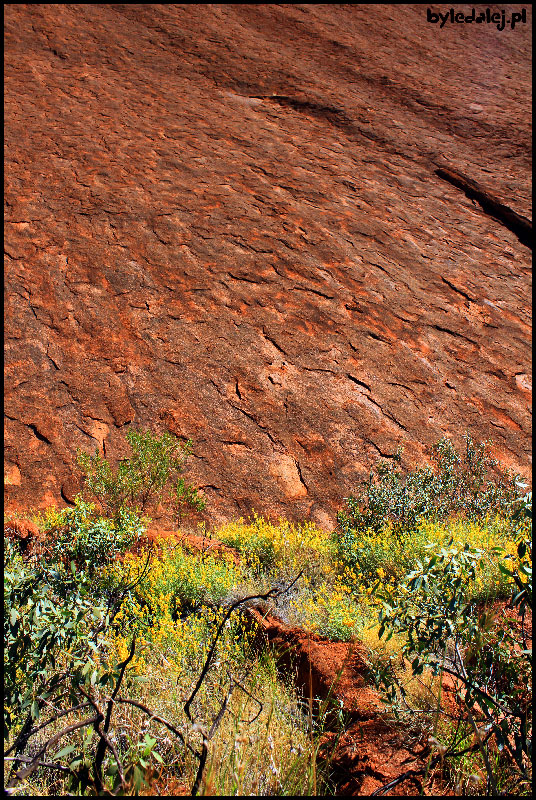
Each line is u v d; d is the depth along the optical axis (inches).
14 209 469.1
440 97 1008.9
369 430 366.6
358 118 865.5
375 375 410.6
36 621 90.5
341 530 273.1
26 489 281.1
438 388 418.0
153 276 438.9
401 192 702.5
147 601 158.4
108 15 972.6
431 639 99.3
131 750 90.5
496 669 101.4
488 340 483.5
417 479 296.2
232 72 906.7
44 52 807.1
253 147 700.7
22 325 368.8
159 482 272.8
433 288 528.1
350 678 118.9
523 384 448.1
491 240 656.4
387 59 1105.4
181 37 967.6
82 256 438.6
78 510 197.6
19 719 93.9
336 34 1142.3
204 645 130.6
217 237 501.0
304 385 385.1
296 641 139.3
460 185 761.0
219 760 86.7
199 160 631.2
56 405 328.5
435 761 94.2
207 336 400.5
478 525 264.4
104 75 791.7
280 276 477.4
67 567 164.2
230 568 189.3
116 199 514.9
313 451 344.8
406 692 110.5
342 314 456.4
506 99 1063.6
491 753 94.1
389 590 113.4
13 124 603.8
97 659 98.8
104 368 359.6
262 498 312.3
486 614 100.0
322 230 557.3
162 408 345.1
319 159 719.1
